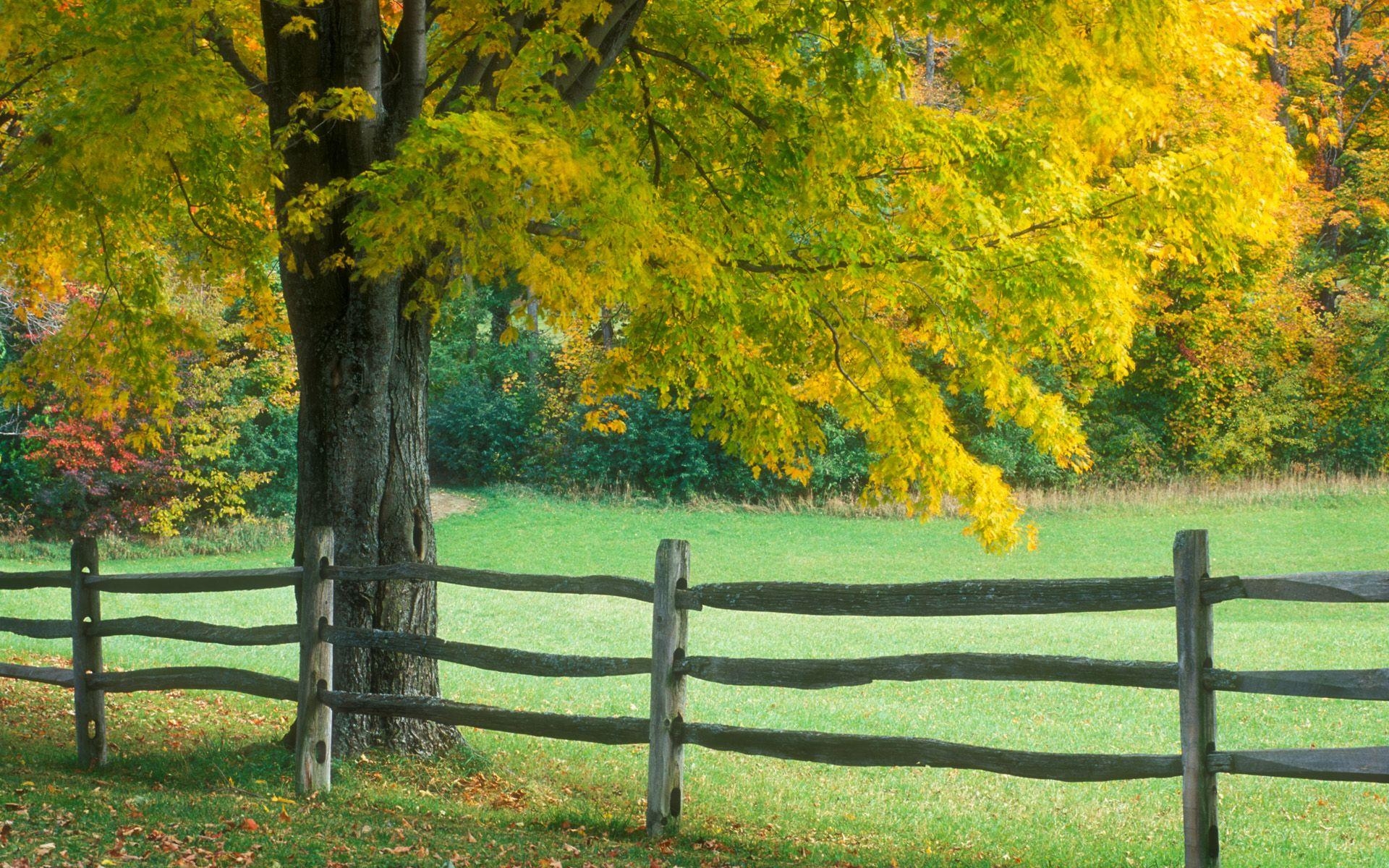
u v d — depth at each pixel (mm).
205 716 12250
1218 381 39438
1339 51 40562
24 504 33656
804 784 11180
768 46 10219
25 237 11117
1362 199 39969
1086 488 39062
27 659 15594
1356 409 39062
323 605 8172
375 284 9094
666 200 10273
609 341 36844
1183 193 10531
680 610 7211
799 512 38812
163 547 33500
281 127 9062
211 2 8578
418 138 7477
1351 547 31047
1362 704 14570
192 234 11234
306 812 7516
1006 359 11711
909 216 11188
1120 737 13453
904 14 9383
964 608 6184
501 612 24219
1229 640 19594
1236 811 9938
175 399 12102
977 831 9227
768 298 10641
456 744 10102
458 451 42375
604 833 7492
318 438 9414
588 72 9469
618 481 40594
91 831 6426
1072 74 9859
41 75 9469
